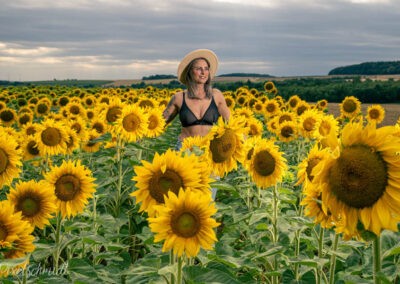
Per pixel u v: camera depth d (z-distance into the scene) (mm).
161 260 4750
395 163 2887
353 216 2975
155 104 12859
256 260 5625
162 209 3637
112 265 5469
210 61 8438
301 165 4539
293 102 20875
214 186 5758
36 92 34344
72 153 11078
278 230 5582
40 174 9898
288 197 6504
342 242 5281
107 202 7961
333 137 3021
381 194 2902
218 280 3891
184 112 8336
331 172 2984
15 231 4090
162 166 4047
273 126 14859
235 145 5840
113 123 9016
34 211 5207
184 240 3635
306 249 5953
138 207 7645
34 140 10359
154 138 12094
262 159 6004
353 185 2912
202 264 4734
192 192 3676
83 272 4852
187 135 8430
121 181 8078
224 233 6727
